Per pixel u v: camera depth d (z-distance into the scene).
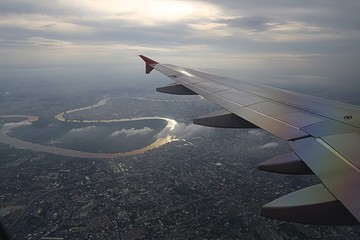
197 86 15.09
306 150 6.91
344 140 7.18
